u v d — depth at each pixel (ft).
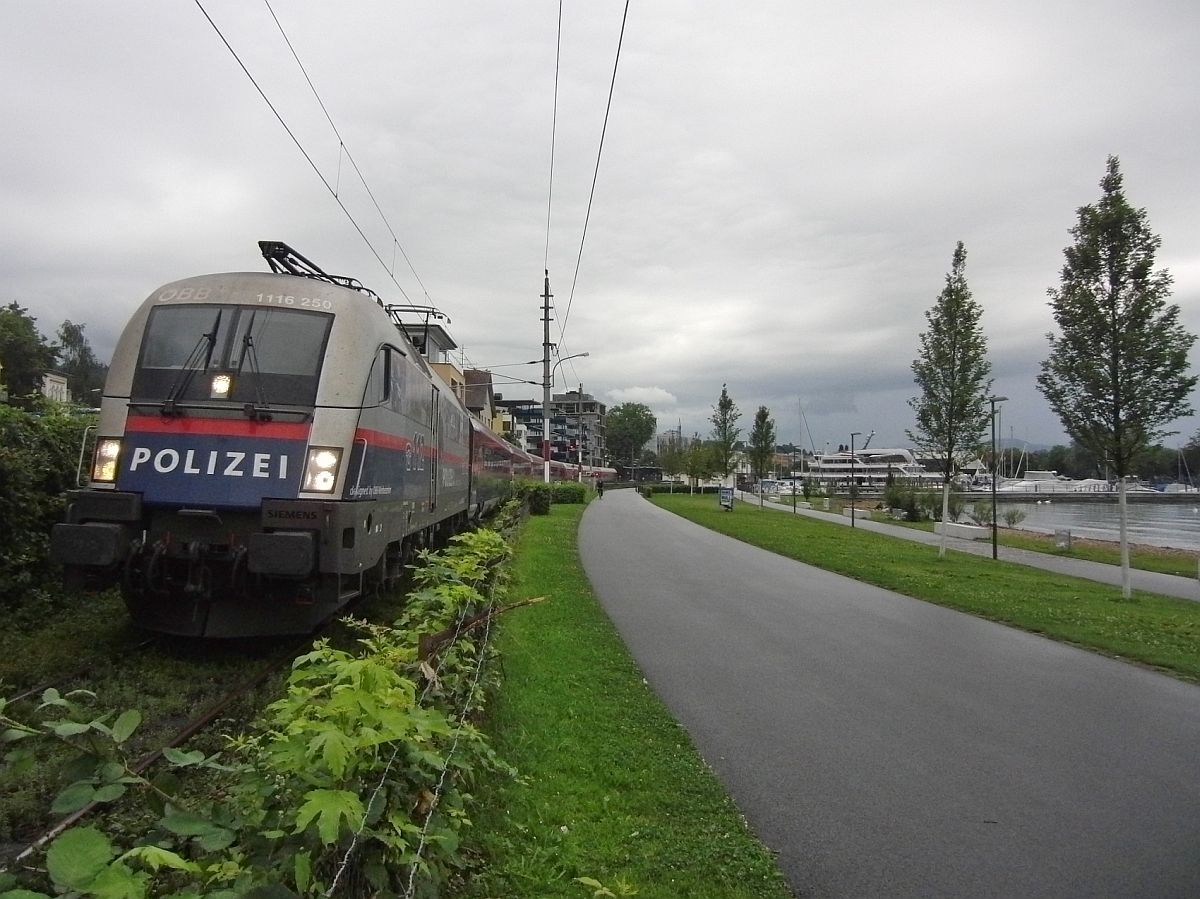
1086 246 56.34
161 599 27.89
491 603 22.75
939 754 21.71
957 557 82.84
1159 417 55.11
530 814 16.33
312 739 8.87
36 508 32.45
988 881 14.92
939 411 79.20
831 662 31.83
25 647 27.32
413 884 9.54
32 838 14.96
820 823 17.21
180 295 29.40
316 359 28.66
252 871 8.07
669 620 39.32
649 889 13.93
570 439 424.05
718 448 212.43
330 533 26.76
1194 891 14.71
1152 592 62.08
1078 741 23.13
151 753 18.76
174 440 27.17
